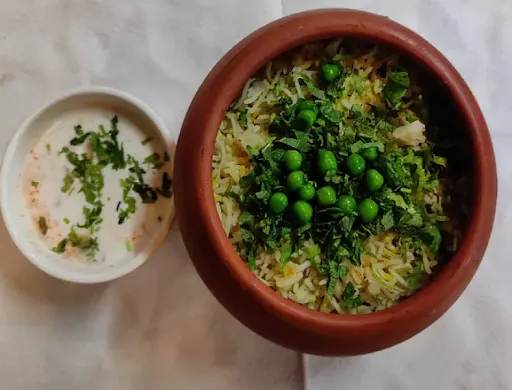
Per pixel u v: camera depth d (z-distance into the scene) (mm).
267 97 252
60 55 305
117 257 287
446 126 255
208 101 232
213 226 225
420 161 255
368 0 315
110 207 290
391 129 255
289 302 228
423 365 303
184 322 298
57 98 282
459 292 240
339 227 241
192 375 296
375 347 236
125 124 294
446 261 252
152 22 308
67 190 290
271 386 297
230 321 299
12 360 294
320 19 235
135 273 298
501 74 317
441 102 252
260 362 298
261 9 310
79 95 285
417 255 254
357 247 244
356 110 253
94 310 297
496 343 305
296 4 311
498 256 309
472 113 239
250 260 240
